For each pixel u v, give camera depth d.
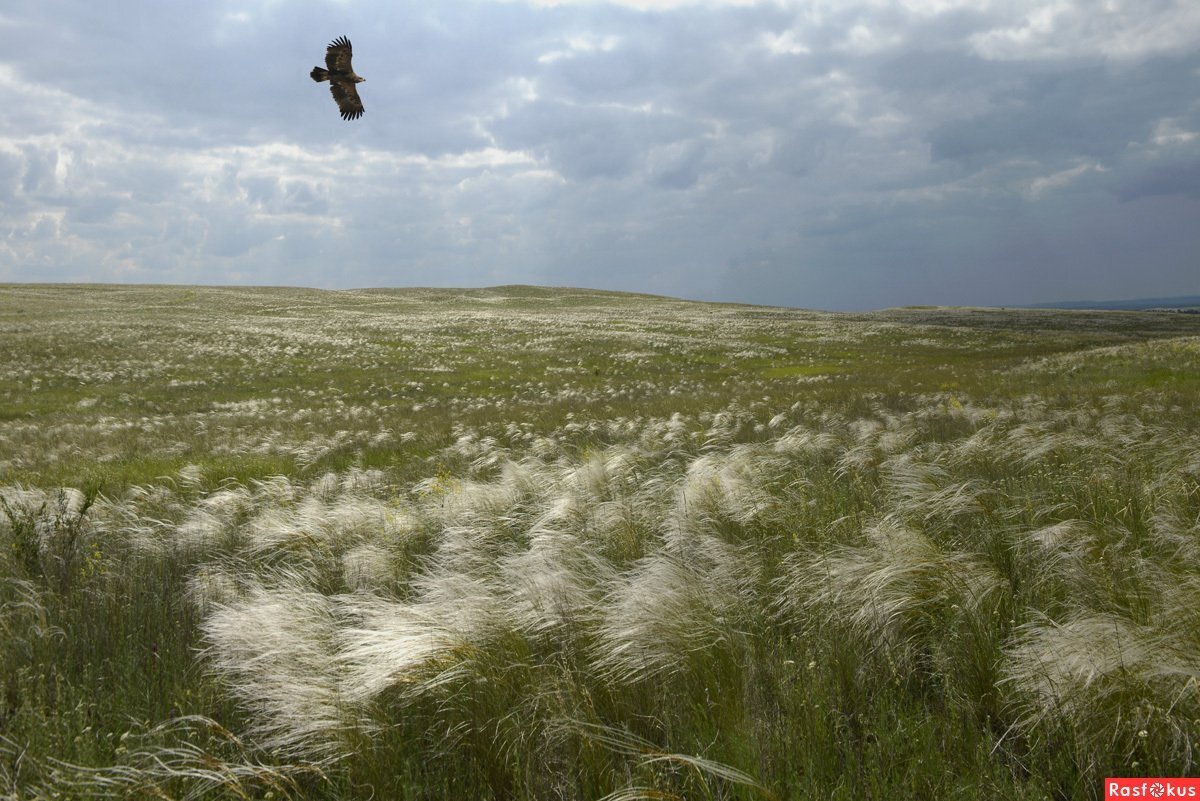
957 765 2.96
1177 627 3.37
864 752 3.09
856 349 54.56
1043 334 63.44
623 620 3.91
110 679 4.03
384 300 100.62
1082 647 3.26
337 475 12.75
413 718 3.50
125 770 2.89
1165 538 5.05
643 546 6.20
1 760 3.14
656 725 3.37
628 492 8.52
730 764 2.99
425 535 7.36
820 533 5.85
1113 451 8.62
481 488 8.53
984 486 6.91
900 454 9.29
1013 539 5.39
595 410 24.80
